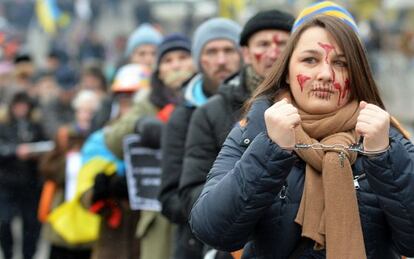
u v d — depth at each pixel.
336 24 8.20
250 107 8.44
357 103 8.17
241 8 45.91
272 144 7.59
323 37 8.19
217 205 7.77
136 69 17.44
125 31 63.09
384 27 58.62
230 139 8.34
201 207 7.92
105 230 15.60
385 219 7.94
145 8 60.00
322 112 8.09
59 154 20.44
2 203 25.08
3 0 62.12
